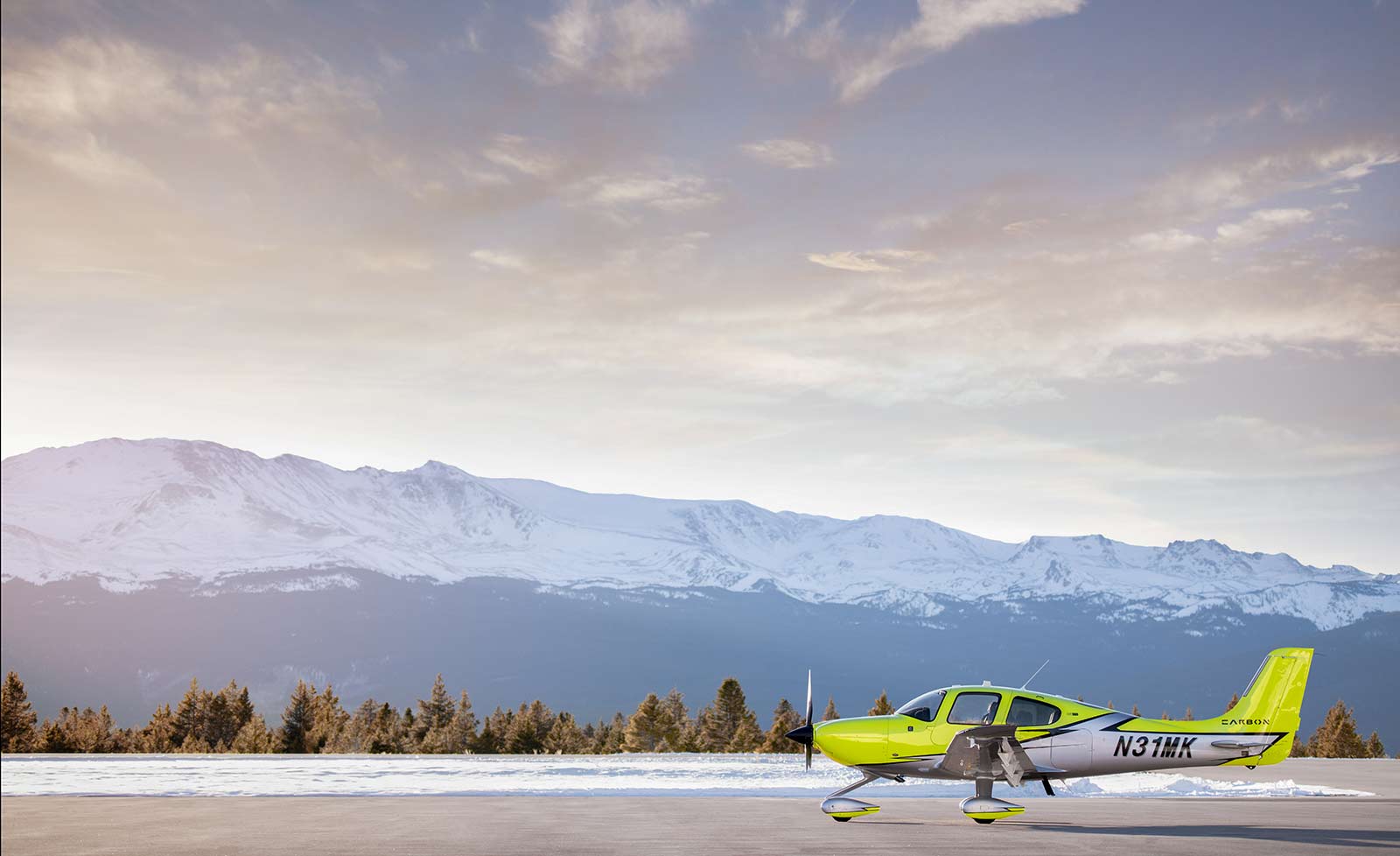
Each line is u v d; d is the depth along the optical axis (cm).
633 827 1878
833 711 10931
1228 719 2125
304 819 2034
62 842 1678
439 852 1532
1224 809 2269
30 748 10488
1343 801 2520
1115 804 2394
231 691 11669
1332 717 10525
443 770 3931
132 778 3406
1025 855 1492
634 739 11162
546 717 13488
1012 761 2047
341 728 11319
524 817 2081
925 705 2155
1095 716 2122
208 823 1972
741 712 11438
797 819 2041
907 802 2488
